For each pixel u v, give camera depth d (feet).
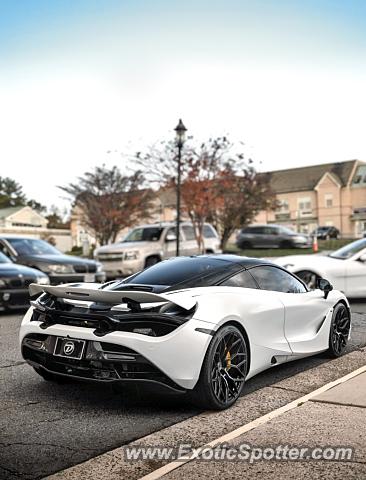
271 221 181.88
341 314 22.30
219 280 17.56
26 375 19.35
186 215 91.15
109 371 14.80
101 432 13.74
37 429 13.97
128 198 107.14
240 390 16.08
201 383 14.87
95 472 11.37
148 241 58.95
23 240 45.01
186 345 14.60
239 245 114.52
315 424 13.74
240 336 16.25
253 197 99.86
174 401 16.29
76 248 142.20
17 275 34.14
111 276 57.21
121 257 56.49
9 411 15.46
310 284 35.86
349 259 37.14
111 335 14.69
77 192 106.93
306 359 21.75
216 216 94.99
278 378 18.93
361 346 24.14
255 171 100.17
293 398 16.49
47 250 45.42
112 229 108.68
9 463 11.85
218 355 15.38
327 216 173.47
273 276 19.54
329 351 21.57
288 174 185.57
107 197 107.04
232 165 88.94
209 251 64.34
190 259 19.08
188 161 82.38
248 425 13.82
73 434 13.60
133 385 14.70
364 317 32.04
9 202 297.53
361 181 171.83
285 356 18.53
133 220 108.68
